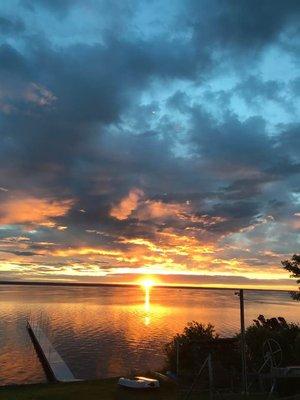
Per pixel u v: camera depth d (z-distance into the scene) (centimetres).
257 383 2116
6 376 4650
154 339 7350
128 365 5222
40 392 2169
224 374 2136
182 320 10369
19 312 12438
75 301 18688
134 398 1983
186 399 1806
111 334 7919
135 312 12788
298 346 2309
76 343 6894
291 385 1988
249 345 2409
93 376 4612
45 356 5406
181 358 2475
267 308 14912
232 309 14200
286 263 2844
